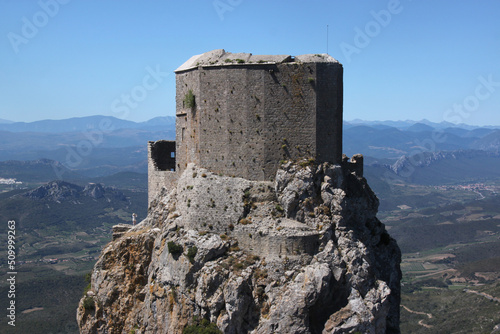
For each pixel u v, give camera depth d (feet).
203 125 209.97
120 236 247.70
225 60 204.95
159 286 206.08
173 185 234.79
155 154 260.21
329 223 192.34
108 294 225.35
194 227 205.77
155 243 218.59
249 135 201.26
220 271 190.39
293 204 193.47
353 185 224.74
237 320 186.19
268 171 200.13
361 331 182.09
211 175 207.21
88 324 228.22
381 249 229.04
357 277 188.03
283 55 200.34
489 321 571.69
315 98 198.08
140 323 219.00
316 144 199.21
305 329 180.86
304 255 189.06
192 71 215.92
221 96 205.26
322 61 199.00
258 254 193.88
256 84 199.62
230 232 199.11
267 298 186.60
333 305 187.93
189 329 189.06
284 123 198.90
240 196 200.23
